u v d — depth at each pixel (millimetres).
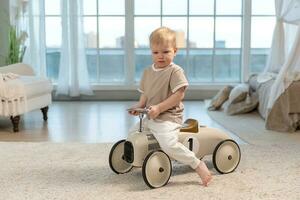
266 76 4430
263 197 2064
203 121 4152
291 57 3787
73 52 5477
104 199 2057
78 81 5566
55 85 5629
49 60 5727
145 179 2158
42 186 2244
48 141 3355
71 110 4895
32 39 5426
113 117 4441
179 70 2281
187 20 5719
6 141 3346
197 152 2365
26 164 2631
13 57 5195
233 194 2104
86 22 5688
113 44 5766
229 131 3660
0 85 3607
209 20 5730
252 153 2834
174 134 2229
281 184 2240
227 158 2436
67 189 2197
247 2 5598
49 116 4500
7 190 2186
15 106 3652
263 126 3822
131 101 5602
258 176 2369
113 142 3230
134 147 2211
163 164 2219
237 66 5824
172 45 2291
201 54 5801
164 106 2227
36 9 5418
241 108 4406
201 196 2078
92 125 4016
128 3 5609
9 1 5465
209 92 5711
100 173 2455
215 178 2340
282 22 4605
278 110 3682
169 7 5699
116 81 5832
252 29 5719
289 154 2811
